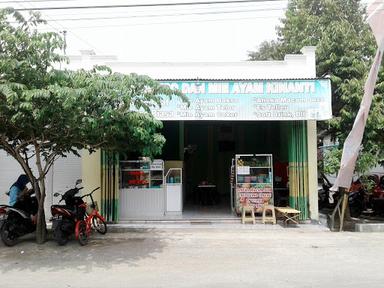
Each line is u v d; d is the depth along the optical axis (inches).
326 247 369.1
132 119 324.5
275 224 478.3
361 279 268.2
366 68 500.1
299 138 491.2
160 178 503.2
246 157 501.0
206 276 279.6
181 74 507.8
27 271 297.6
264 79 452.1
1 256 341.7
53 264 316.5
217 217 497.4
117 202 481.1
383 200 552.4
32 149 475.8
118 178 485.4
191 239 405.1
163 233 434.9
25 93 284.0
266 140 710.5
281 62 508.4
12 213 372.5
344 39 518.6
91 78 309.9
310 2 686.5
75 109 311.1
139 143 364.8
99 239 406.3
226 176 719.1
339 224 485.4
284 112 449.7
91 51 506.9
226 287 253.9
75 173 516.4
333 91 520.7
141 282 266.8
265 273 285.9
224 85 449.1
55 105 302.4
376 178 607.8
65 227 375.9
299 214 482.0
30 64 317.7
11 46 315.6
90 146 376.2
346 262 315.9
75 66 503.2
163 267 305.1
